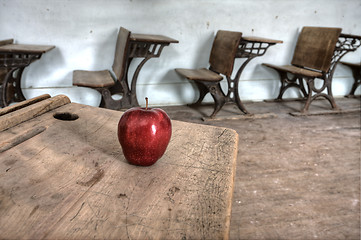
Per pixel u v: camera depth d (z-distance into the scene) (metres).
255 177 2.15
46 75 3.27
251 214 1.74
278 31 3.90
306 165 2.36
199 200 0.68
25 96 3.26
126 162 0.83
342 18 4.09
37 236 0.55
